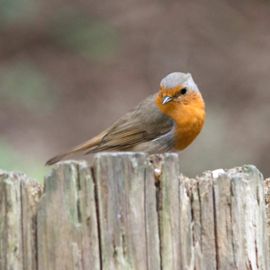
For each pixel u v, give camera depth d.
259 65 19.50
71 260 4.85
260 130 16.64
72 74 18.95
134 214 4.89
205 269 5.13
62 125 17.28
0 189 4.89
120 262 4.87
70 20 20.11
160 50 19.89
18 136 16.53
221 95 18.67
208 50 20.02
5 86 17.91
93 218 4.85
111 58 19.58
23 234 4.89
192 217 5.14
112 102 18.30
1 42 19.58
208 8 21.02
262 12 21.09
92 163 4.88
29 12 20.02
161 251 4.97
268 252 5.53
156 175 4.98
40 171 11.25
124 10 20.70
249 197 5.25
